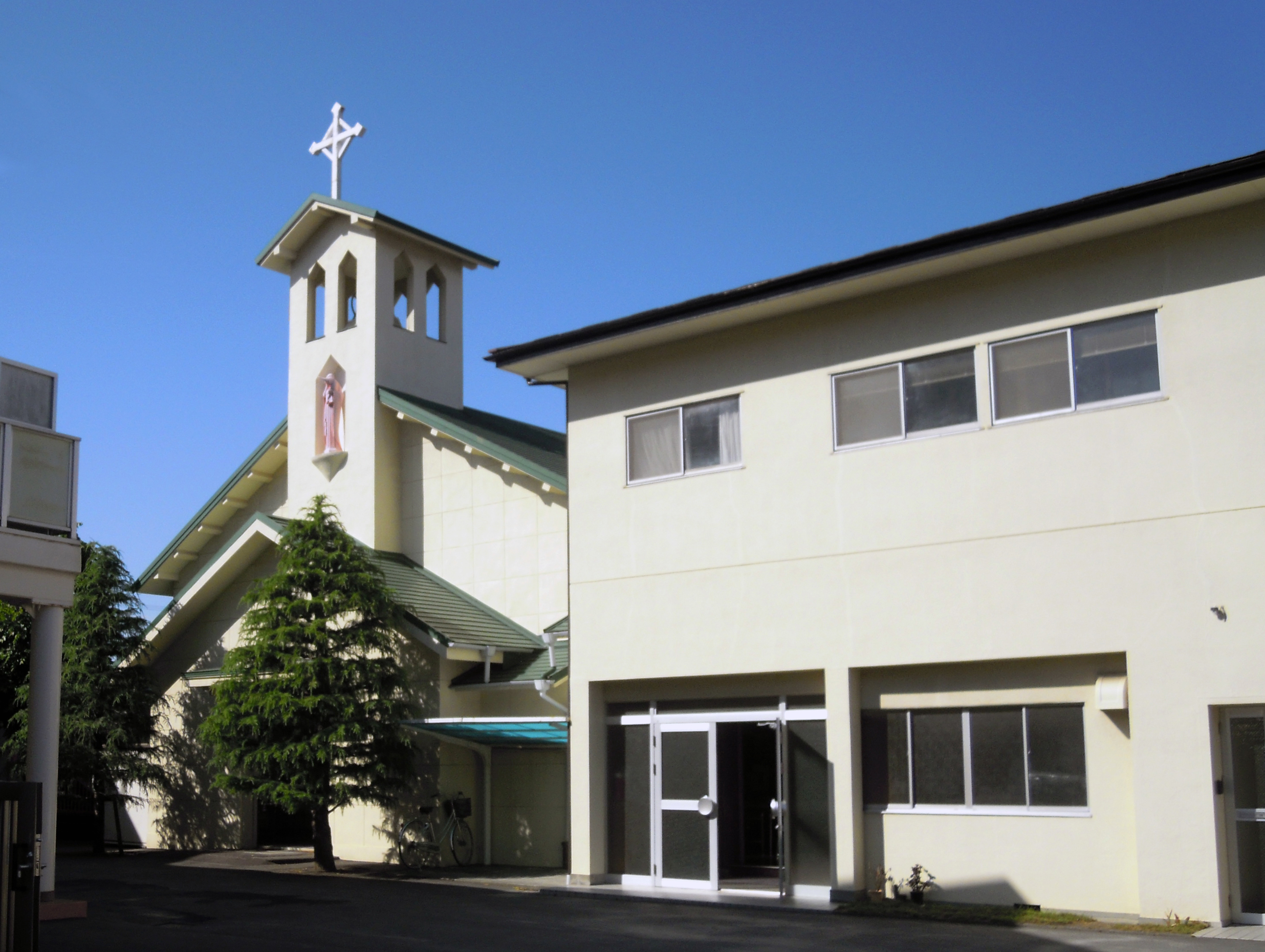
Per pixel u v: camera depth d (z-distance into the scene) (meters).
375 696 21.03
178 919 15.14
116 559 26.38
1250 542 13.53
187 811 26.80
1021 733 15.04
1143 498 14.27
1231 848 13.51
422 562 25.34
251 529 25.56
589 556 18.94
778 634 16.84
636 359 18.89
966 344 15.74
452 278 28.47
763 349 17.56
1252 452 13.66
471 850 22.19
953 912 14.53
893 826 15.83
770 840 19.22
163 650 27.53
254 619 21.20
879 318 16.53
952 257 15.32
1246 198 13.76
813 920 14.75
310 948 12.97
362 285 26.62
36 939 10.73
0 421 15.20
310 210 27.14
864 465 16.41
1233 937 12.70
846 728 16.05
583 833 18.31
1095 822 14.34
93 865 22.64
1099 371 14.78
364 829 23.06
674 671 17.75
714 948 12.76
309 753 20.02
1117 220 14.30
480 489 24.77
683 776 17.80
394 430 26.20
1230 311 13.97
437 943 13.20
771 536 17.11
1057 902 14.48
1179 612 13.85
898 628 15.83
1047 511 14.91
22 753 24.97
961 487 15.59
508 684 21.56
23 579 15.20
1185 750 13.62
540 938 13.52
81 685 25.06
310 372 27.16
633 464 18.75
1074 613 14.55
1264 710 13.50
